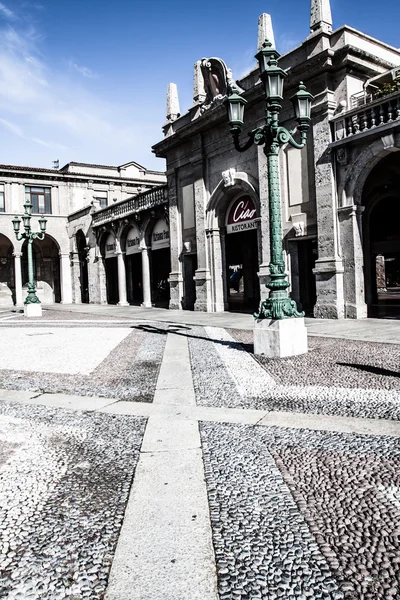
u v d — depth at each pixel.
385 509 2.98
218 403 5.66
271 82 8.77
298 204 16.91
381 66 15.80
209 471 3.66
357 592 2.23
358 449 3.95
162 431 4.67
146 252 28.56
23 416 5.47
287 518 2.92
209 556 2.54
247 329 13.45
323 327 12.96
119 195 43.91
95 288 36.09
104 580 2.40
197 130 21.34
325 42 15.14
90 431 4.82
